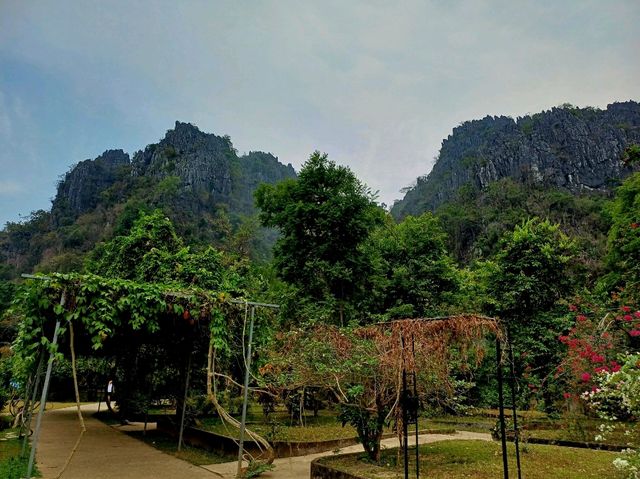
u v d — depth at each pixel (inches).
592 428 390.3
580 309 493.0
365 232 687.7
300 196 706.8
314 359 277.3
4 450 347.6
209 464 307.7
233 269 707.4
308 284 664.4
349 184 694.5
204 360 419.2
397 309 707.4
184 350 407.2
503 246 661.9
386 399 276.2
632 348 343.3
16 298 243.4
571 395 370.3
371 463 276.7
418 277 777.6
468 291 800.3
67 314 245.1
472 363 366.9
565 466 266.1
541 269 606.9
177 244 571.2
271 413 554.6
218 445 350.9
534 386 450.6
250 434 287.6
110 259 585.6
